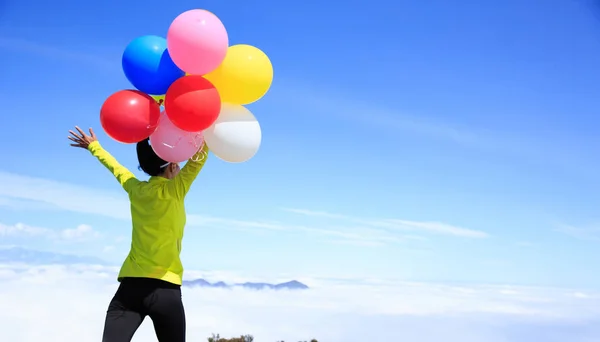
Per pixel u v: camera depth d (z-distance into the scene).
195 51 3.13
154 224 3.11
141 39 3.35
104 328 3.03
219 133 3.36
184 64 3.19
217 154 3.43
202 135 3.36
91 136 3.53
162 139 3.22
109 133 3.23
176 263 3.15
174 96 3.13
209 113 3.15
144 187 3.18
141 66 3.26
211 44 3.14
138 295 3.04
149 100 3.25
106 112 3.18
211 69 3.26
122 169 3.38
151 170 3.34
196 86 3.15
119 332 2.99
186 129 3.18
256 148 3.49
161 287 3.06
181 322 3.12
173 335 3.12
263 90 3.50
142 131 3.19
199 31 3.12
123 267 3.14
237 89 3.40
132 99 3.19
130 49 3.31
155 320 3.10
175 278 3.12
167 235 3.12
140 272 3.06
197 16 3.20
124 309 3.05
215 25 3.21
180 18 3.20
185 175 3.25
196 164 3.31
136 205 3.16
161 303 3.05
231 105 3.48
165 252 3.11
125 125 3.15
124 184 3.29
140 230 3.12
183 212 3.23
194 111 3.10
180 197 3.19
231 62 3.38
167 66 3.29
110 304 3.10
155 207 3.12
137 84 3.33
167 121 3.26
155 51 3.29
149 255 3.09
